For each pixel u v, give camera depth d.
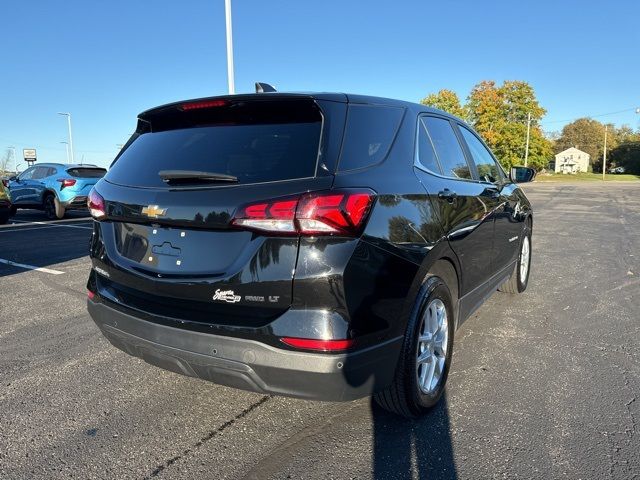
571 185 44.94
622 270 6.92
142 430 2.77
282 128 2.51
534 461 2.45
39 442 2.65
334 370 2.16
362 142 2.53
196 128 2.82
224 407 3.02
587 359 3.70
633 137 108.88
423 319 2.72
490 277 4.00
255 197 2.24
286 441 2.65
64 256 8.02
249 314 2.27
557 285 5.98
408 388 2.62
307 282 2.15
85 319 4.69
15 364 3.65
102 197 2.91
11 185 15.65
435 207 2.86
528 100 60.16
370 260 2.27
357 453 2.53
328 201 2.16
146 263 2.62
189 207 2.40
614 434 2.68
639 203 21.48
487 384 3.29
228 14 15.90
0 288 5.86
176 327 2.45
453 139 3.69
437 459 2.47
